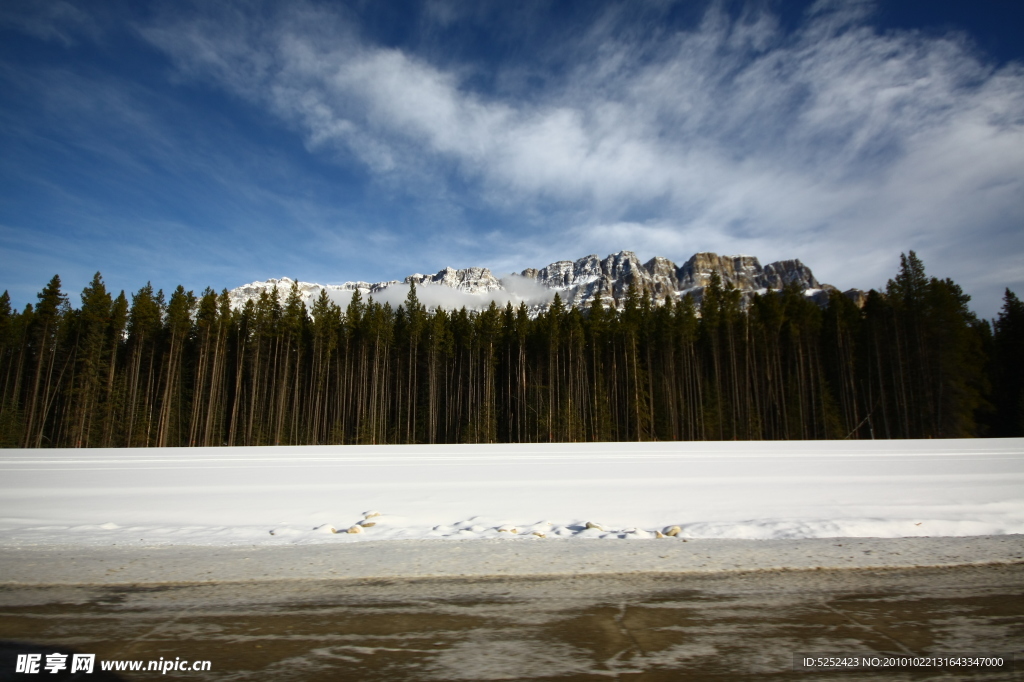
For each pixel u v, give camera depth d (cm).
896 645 384
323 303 5272
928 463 1723
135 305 4541
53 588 513
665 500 1055
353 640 397
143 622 433
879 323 4656
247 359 5122
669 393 4772
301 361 5294
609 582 526
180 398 4650
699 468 1662
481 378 5541
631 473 1541
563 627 420
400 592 501
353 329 5362
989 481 1269
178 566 584
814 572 550
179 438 4591
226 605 470
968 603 463
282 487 1298
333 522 867
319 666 356
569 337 5106
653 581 527
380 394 5325
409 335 5381
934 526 757
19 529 798
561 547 665
